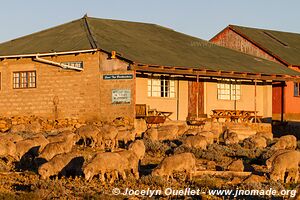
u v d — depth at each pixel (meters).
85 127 30.38
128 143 30.62
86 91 39.88
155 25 51.12
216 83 45.34
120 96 38.66
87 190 19.77
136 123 37.62
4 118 40.47
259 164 27.66
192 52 45.75
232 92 46.44
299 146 33.94
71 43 41.72
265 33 60.66
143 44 43.56
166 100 42.25
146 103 41.00
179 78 43.09
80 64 40.12
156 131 33.44
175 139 33.06
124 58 38.44
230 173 23.67
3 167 24.23
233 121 44.19
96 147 30.03
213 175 23.53
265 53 55.88
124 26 47.75
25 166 25.28
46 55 41.12
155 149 29.91
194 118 41.78
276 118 52.38
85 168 20.88
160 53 42.16
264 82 48.38
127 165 21.62
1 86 43.03
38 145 26.34
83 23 46.38
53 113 41.03
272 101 52.59
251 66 46.38
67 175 22.16
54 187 19.80
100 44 40.41
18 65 42.47
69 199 18.80
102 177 21.02
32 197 18.69
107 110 39.12
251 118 46.22
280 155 22.23
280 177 22.06
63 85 40.78
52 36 44.84
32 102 41.91
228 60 46.47
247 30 59.69
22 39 46.62
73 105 40.38
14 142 26.95
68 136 27.19
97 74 39.50
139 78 40.66
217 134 35.88
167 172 21.59
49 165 21.72
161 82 42.03
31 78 42.06
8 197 18.50
